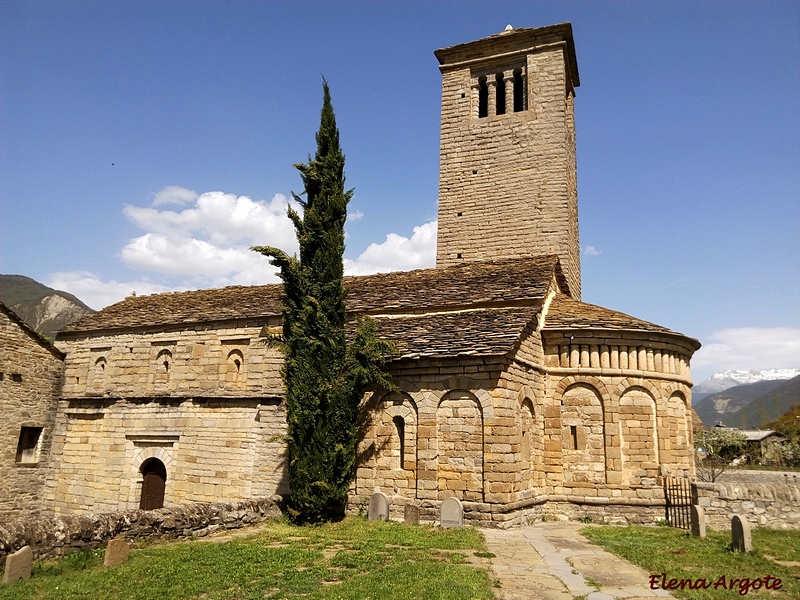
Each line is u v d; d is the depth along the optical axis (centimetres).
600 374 1847
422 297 2123
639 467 1789
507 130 2848
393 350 1672
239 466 2036
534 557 1210
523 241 2708
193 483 2102
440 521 1538
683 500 1706
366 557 1145
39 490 2388
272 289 2500
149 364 2362
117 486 2238
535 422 1798
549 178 2720
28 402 2384
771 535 1512
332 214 1736
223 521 1438
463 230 2834
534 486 1747
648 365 1873
